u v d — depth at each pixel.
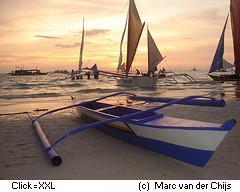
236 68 33.41
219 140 4.69
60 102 17.31
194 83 38.34
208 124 5.48
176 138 5.28
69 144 7.20
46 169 5.55
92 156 6.23
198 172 5.22
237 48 32.12
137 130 6.30
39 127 8.65
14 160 6.10
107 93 24.17
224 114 11.55
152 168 5.44
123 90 27.03
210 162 5.69
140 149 6.59
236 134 7.91
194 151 5.05
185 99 6.88
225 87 29.92
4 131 8.89
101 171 5.37
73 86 37.03
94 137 7.84
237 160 5.80
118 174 5.21
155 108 6.50
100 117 8.05
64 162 5.90
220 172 5.21
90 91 26.59
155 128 5.66
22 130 9.03
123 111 8.56
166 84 37.47
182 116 11.23
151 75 32.56
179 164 5.61
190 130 4.96
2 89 32.16
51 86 37.84
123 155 6.21
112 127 7.57
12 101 18.11
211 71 41.03
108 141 7.39
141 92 24.44
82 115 10.38
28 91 28.17
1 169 5.59
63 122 10.27
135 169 5.42
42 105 15.85
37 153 6.57
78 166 5.65
